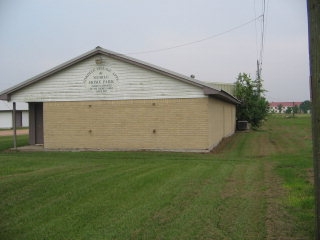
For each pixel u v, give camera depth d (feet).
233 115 114.32
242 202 27.55
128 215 24.38
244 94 132.26
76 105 67.92
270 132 115.65
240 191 31.27
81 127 67.72
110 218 23.80
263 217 23.91
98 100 66.90
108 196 29.40
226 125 94.32
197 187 32.76
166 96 63.62
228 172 40.88
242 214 24.57
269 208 25.86
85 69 67.41
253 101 132.46
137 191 31.12
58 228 22.07
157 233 21.15
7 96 69.92
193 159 53.72
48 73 68.08
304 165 45.34
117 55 64.85
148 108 64.59
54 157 57.11
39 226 22.54
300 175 38.42
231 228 21.94
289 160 50.44
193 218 23.75
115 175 38.01
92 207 26.27
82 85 67.62
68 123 68.33
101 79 66.64
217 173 40.14
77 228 22.02
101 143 66.90
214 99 70.23
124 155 58.80
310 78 18.45
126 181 35.04
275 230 21.61
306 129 130.82
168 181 35.37
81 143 67.72
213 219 23.56
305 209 25.49
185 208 25.99
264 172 40.98
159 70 63.05
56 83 68.64
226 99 82.94
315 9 18.01
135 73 65.05
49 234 21.13
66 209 25.90
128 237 20.53
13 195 29.53
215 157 55.98
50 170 41.27
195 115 62.44
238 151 64.80
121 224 22.62
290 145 75.20
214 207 26.21
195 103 62.39
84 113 67.56
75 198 28.76
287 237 20.57
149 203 27.25
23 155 60.75
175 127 63.36
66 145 68.39
